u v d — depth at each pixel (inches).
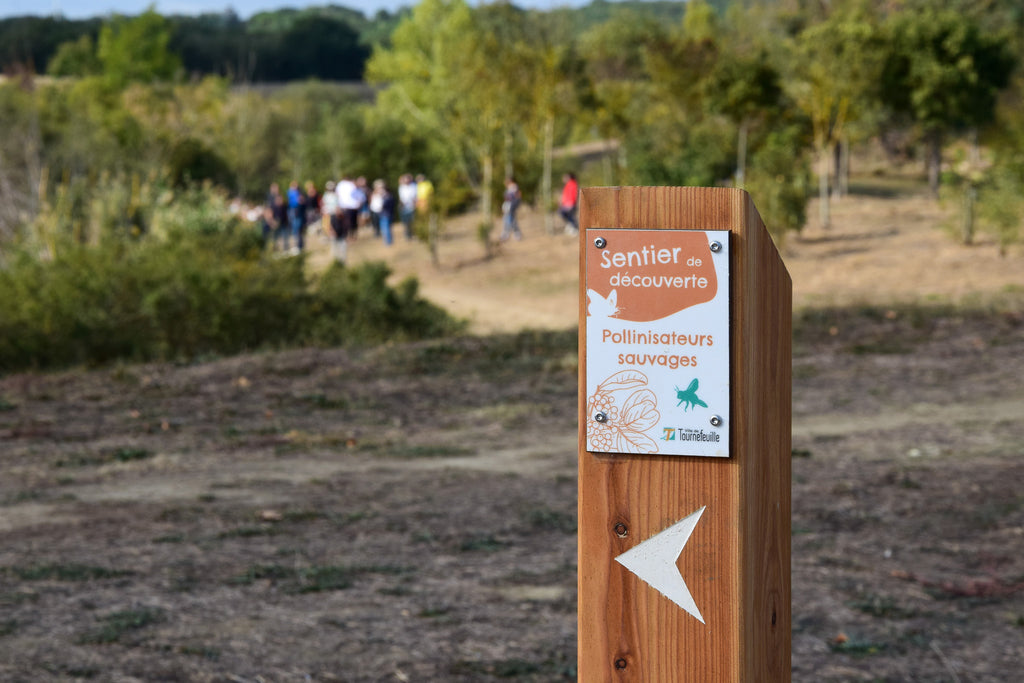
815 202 1226.0
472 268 908.6
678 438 58.4
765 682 64.7
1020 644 177.6
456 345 537.0
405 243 1071.6
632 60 1652.3
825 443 343.9
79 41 3036.4
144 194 860.6
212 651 170.6
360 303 633.6
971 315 548.7
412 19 2048.5
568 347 534.3
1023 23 1563.7
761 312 61.3
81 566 217.9
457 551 234.5
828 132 1128.8
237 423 390.3
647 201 57.9
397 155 1779.0
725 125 1227.2
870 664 169.5
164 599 198.4
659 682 60.3
